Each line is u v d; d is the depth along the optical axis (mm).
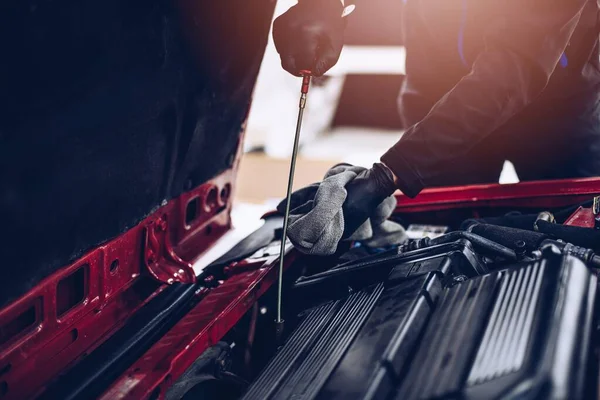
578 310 736
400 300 939
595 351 755
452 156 1113
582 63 1422
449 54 1567
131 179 1054
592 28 1378
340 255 1430
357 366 800
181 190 1314
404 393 735
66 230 907
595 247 1079
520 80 1070
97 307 1038
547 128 1555
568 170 1600
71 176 869
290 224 1103
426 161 1101
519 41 1062
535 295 775
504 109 1090
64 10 726
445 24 1532
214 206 1529
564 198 1448
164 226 1230
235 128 1467
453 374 709
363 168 1214
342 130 5625
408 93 1731
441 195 1555
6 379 832
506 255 1070
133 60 903
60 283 965
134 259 1150
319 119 5344
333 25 1062
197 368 983
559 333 673
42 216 833
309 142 5203
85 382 886
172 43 999
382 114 5605
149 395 822
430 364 764
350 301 1085
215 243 1493
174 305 1114
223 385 1111
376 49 5121
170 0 935
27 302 859
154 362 887
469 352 741
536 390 603
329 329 1004
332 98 5383
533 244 1074
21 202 779
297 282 1242
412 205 1573
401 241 1380
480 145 1679
